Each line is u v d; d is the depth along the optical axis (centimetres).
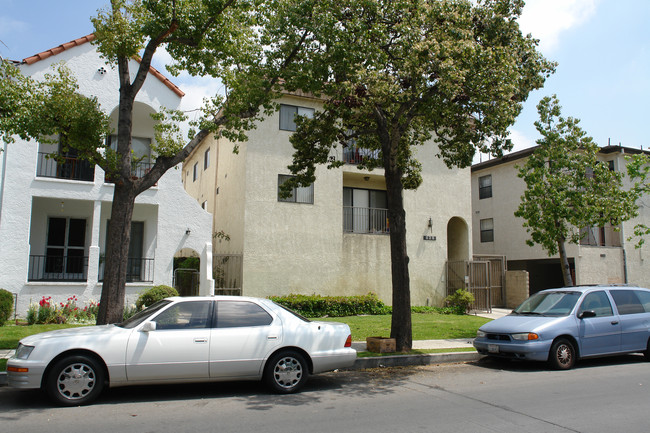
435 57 994
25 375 634
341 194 2014
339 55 989
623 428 575
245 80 1052
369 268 2044
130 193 934
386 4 1053
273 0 1045
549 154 1520
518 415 631
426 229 2202
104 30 925
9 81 942
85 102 952
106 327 724
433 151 2264
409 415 628
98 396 698
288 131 1945
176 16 935
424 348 1140
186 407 659
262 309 761
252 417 611
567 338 988
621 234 2430
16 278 1451
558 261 2534
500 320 1065
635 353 1136
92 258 1541
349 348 796
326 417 614
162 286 1537
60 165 1650
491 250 2750
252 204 1853
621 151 2397
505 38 1153
